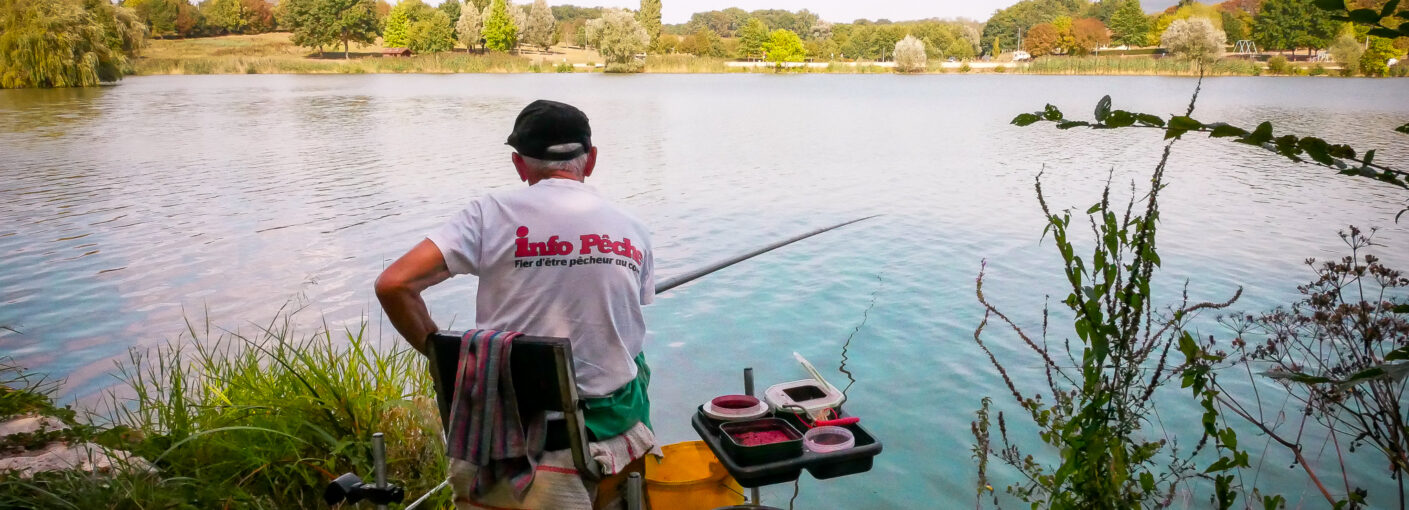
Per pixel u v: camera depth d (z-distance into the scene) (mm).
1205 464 4492
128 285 8953
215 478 3004
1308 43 92125
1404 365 1337
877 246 10547
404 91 53594
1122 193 14688
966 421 5367
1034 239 10836
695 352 6867
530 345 1702
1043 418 2391
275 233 11609
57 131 26281
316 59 109688
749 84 69625
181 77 75688
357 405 3357
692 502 2484
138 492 2756
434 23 117438
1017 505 4258
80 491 2736
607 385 1854
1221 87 62438
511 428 1736
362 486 1822
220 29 137875
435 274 1823
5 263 9883
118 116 32125
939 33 134250
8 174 17250
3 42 49719
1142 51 131875
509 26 117000
